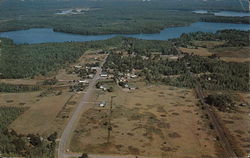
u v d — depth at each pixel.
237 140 137.25
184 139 137.88
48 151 124.56
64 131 145.25
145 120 156.38
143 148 129.62
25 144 126.50
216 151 128.50
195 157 123.88
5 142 125.62
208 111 168.25
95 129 146.75
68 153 125.62
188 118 159.25
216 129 147.38
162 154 125.38
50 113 167.00
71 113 166.00
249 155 125.50
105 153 125.81
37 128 148.88
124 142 134.38
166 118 159.00
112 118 158.50
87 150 128.00
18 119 160.25
